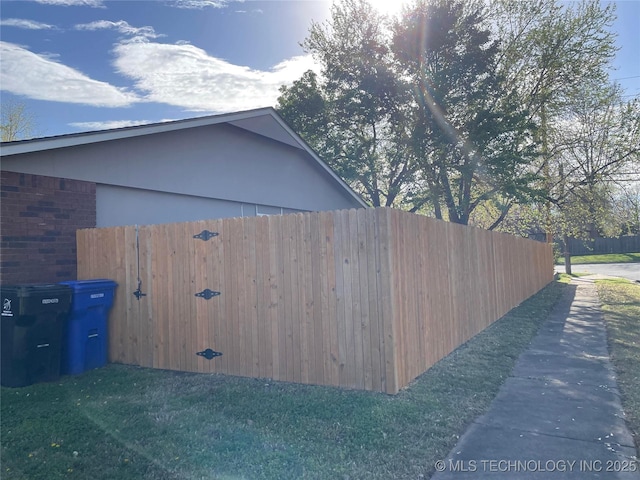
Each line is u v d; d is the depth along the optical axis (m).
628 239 47.50
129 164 8.91
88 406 5.48
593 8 19.84
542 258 20.81
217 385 6.21
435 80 18.22
